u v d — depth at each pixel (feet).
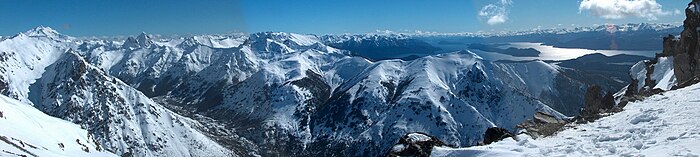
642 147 70.49
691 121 78.28
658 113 89.35
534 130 101.40
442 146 87.56
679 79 227.40
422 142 88.79
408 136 91.91
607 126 87.66
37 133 266.57
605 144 75.41
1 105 296.10
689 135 70.79
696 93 104.22
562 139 82.48
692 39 223.51
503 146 78.18
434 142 89.25
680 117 82.48
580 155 69.82
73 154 247.29
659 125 80.43
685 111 86.17
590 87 209.15
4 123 241.55
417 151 86.22
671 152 64.59
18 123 271.28
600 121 95.14
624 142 74.59
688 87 123.03
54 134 310.24
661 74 278.05
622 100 123.65
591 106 201.77
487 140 104.22
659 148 67.87
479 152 75.66
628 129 81.56
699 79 140.36
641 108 98.43
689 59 219.61
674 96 107.34
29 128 272.72
